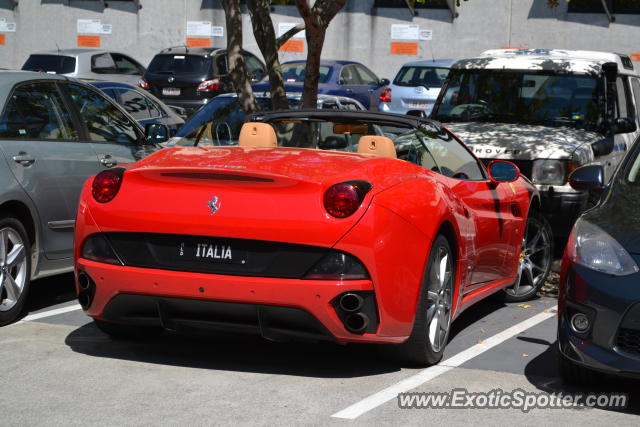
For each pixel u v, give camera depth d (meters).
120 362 5.57
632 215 5.27
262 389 5.11
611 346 4.91
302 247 5.02
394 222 5.15
